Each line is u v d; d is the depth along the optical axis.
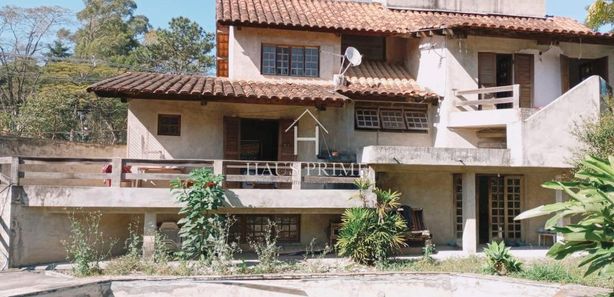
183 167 12.19
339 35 15.93
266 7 16.62
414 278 10.89
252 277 10.38
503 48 15.52
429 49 15.71
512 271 10.71
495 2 18.44
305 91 14.09
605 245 5.89
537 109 13.63
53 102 30.12
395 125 15.44
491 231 15.78
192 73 38.56
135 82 13.45
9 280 9.59
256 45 15.50
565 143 13.62
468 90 14.83
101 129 33.12
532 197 15.88
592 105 13.90
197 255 11.20
